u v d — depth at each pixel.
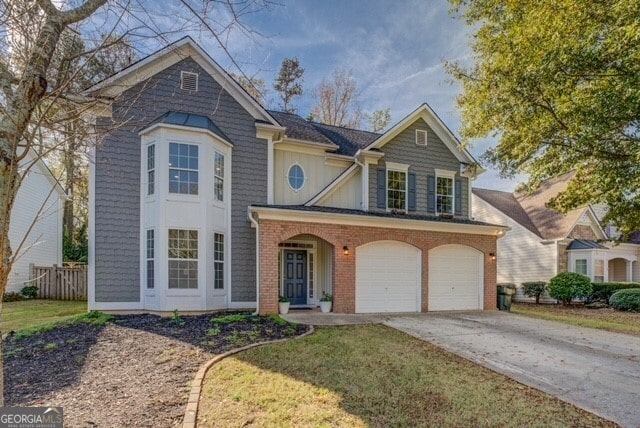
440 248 14.59
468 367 7.30
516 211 24.41
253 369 6.41
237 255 12.80
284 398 5.33
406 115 15.81
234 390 5.51
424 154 16.28
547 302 20.67
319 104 31.16
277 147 14.38
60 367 6.66
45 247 20.41
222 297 12.34
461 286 14.84
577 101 9.12
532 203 25.08
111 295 11.51
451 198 16.62
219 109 12.93
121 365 6.64
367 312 13.13
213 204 12.13
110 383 5.79
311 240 14.71
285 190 14.41
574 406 5.82
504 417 5.25
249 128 13.29
